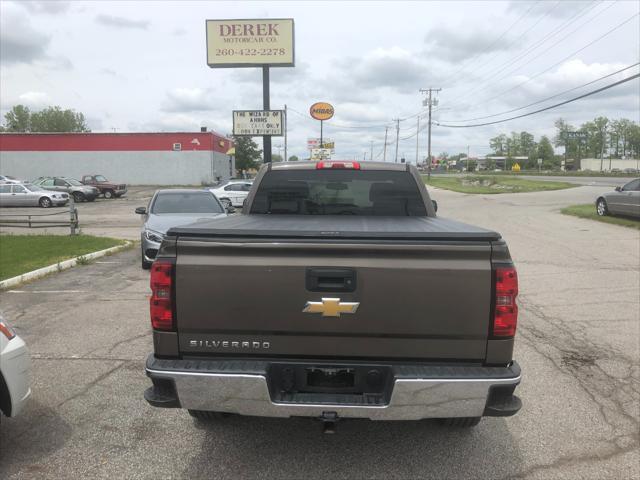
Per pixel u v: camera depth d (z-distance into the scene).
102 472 3.12
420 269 2.66
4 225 16.30
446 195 38.25
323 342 2.74
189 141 50.56
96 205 31.28
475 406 2.69
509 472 3.15
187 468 3.18
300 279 2.70
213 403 2.74
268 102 35.44
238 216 4.43
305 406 2.71
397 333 2.71
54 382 4.46
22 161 50.28
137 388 4.35
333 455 3.34
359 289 2.68
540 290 8.04
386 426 3.74
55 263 9.84
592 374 4.70
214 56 34.84
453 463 3.25
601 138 147.62
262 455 3.33
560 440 3.54
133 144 50.53
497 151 189.00
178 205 10.53
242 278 2.71
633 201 16.91
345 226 3.31
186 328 2.77
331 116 48.88
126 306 6.96
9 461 3.23
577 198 31.05
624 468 3.19
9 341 3.20
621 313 6.74
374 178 4.77
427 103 71.88
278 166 4.80
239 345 2.77
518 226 16.84
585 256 11.09
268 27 34.56
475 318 2.69
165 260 2.75
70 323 6.18
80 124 117.81
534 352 5.28
